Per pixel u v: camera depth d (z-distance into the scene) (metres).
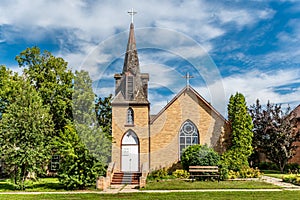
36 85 23.91
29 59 24.11
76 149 14.60
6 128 14.45
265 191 13.08
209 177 17.41
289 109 23.88
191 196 11.76
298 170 23.23
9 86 20.28
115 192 13.42
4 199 11.33
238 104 21.44
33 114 14.92
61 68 24.16
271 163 25.84
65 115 22.94
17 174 14.83
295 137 23.42
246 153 20.56
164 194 12.42
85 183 14.69
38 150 14.67
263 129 23.64
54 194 12.81
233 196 11.70
